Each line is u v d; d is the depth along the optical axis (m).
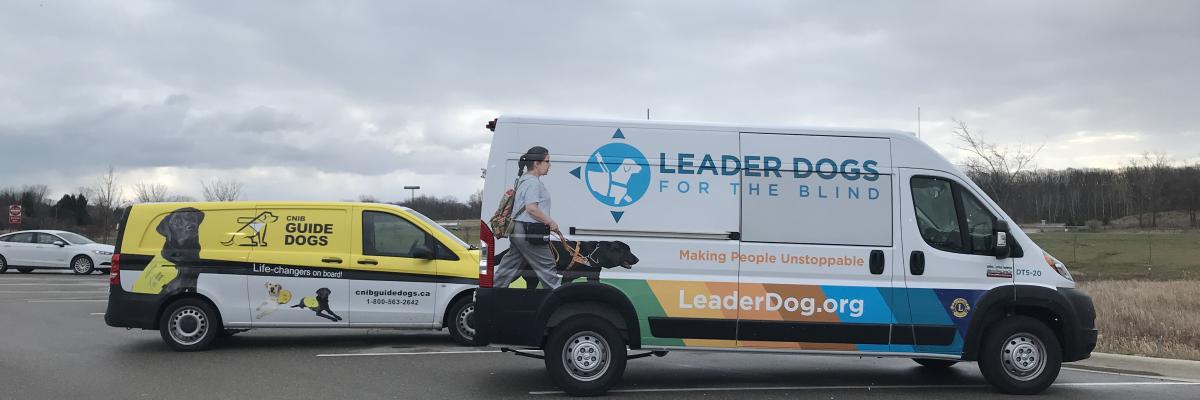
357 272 9.56
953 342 7.27
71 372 8.09
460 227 19.12
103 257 24.17
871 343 7.21
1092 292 15.94
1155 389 7.76
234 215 9.57
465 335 9.80
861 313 7.20
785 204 7.22
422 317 9.66
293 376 7.98
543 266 7.06
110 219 46.25
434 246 9.80
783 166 7.24
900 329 7.21
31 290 18.27
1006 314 7.46
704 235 7.14
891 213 7.29
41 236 24.14
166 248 9.41
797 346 7.18
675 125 7.23
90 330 11.23
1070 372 8.74
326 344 10.07
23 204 55.78
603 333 7.09
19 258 23.81
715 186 7.18
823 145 7.30
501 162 7.13
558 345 7.06
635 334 7.08
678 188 7.16
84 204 56.31
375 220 9.77
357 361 8.87
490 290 7.05
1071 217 57.22
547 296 7.04
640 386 7.74
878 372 8.69
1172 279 22.89
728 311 7.12
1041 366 7.35
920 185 7.39
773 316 7.14
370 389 7.41
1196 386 7.92
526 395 7.21
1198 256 33.25
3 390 7.24
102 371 8.16
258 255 9.48
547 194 7.10
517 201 7.09
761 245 7.16
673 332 7.11
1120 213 63.25
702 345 7.14
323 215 9.67
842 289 7.19
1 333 10.93
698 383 7.93
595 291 7.06
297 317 9.49
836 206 7.25
